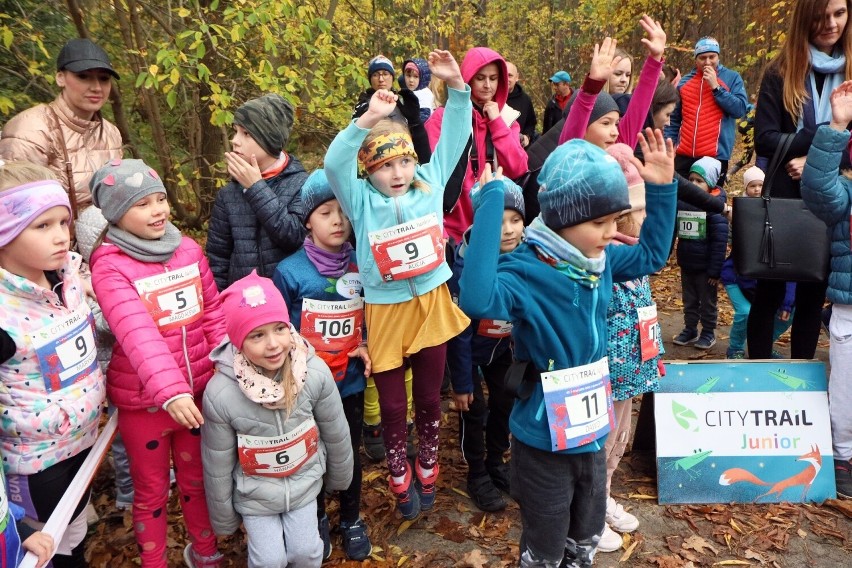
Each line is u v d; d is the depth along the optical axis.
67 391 2.13
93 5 6.64
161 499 2.46
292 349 2.29
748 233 3.46
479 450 3.08
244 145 2.89
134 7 6.00
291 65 5.98
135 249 2.29
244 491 2.29
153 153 7.31
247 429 2.23
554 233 1.98
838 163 2.80
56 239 2.02
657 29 3.31
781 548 2.75
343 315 2.66
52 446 2.12
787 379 3.19
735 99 5.09
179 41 4.71
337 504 3.12
